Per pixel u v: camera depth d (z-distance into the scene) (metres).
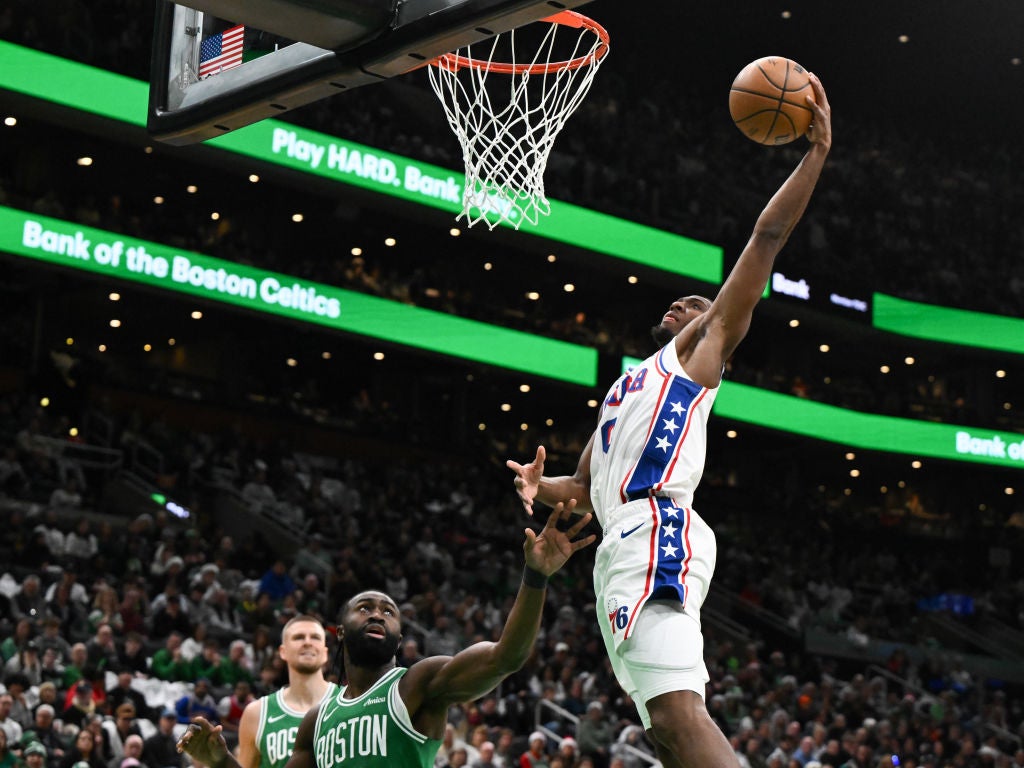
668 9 29.33
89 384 22.39
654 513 3.65
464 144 5.95
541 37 28.03
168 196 24.50
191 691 13.80
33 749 11.08
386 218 24.89
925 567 29.73
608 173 25.17
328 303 22.33
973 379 30.09
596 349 25.27
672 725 3.43
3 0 20.88
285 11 4.26
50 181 22.95
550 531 3.77
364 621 4.28
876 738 18.97
